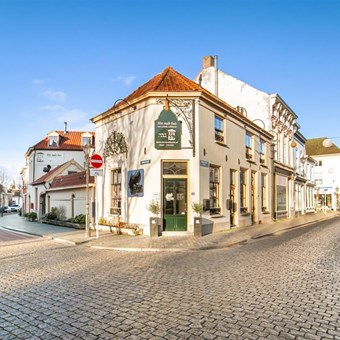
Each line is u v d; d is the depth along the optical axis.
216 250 11.05
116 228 15.89
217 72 25.66
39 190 30.86
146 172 14.68
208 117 15.59
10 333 4.26
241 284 6.41
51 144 38.00
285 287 6.17
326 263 8.38
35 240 14.94
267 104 24.66
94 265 8.63
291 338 3.98
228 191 17.30
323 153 58.00
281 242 12.55
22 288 6.45
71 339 4.04
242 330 4.21
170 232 14.23
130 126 15.97
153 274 7.40
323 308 5.01
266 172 23.31
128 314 4.84
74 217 21.03
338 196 54.03
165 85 15.38
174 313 4.84
